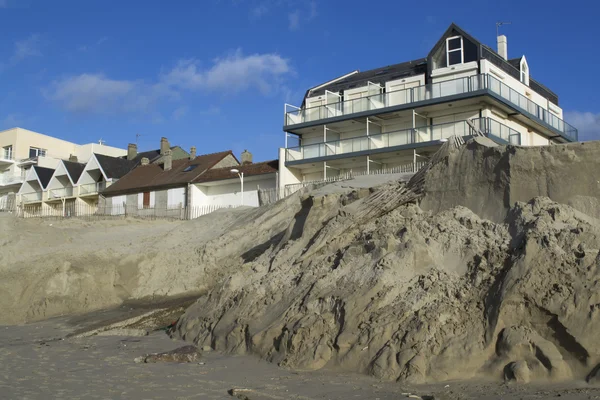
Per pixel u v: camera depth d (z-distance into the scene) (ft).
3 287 80.74
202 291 78.13
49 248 94.89
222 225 99.40
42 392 35.83
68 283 81.76
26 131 207.82
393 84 129.59
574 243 35.53
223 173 141.59
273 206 94.58
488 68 117.39
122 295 82.28
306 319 40.45
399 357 34.68
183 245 92.43
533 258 35.32
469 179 45.80
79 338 58.49
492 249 38.70
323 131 136.87
